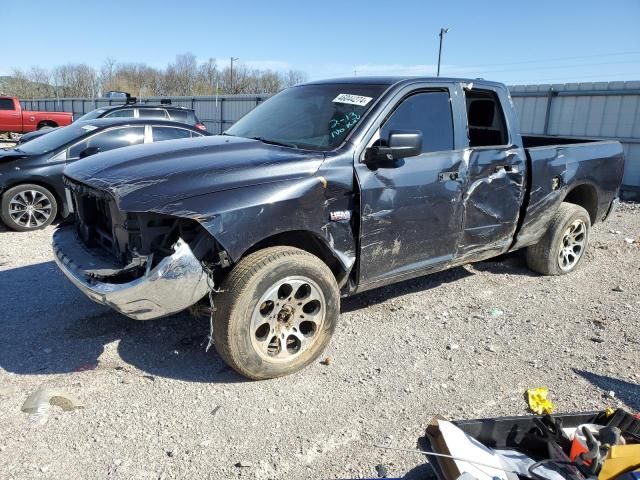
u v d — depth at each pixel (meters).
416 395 3.51
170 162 3.62
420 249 4.33
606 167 6.01
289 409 3.31
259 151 3.83
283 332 3.61
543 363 3.99
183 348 4.02
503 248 5.14
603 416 2.51
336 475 2.77
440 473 2.13
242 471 2.77
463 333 4.45
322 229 3.71
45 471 2.71
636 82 13.12
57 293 5.04
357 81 4.54
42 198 7.89
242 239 3.34
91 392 3.41
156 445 2.94
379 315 4.75
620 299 5.35
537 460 2.31
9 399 3.30
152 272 3.17
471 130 5.18
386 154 3.81
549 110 14.72
